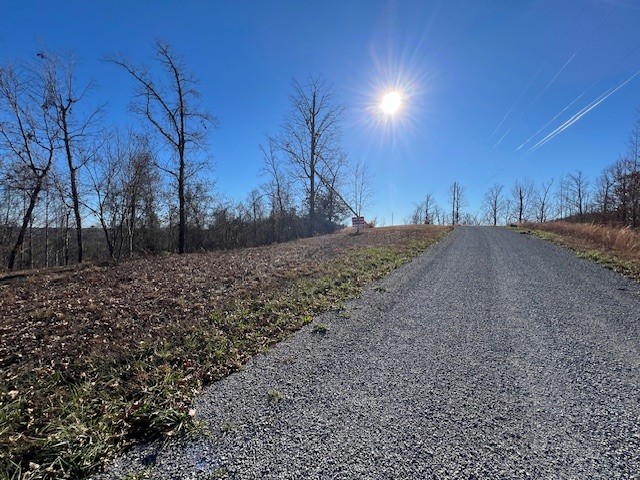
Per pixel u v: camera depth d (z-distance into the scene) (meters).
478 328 5.26
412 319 5.75
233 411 3.27
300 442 2.78
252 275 9.02
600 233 14.91
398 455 2.57
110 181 24.94
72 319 5.91
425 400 3.33
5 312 6.43
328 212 34.53
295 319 5.84
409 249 13.59
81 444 2.82
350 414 3.14
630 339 4.64
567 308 6.07
